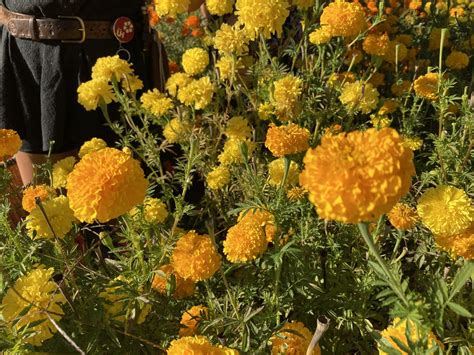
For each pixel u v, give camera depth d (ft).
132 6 2.70
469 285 1.77
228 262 2.18
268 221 1.72
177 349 1.14
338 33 2.60
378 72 3.62
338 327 1.81
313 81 2.86
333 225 2.15
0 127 2.75
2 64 2.65
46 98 2.63
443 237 1.38
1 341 1.25
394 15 4.36
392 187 0.89
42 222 1.59
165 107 2.66
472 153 2.34
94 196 1.26
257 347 1.61
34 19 2.50
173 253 1.66
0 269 1.41
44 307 1.35
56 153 2.87
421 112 3.08
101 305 1.44
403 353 1.19
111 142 2.96
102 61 2.43
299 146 1.74
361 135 0.96
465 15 4.24
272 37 3.67
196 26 4.46
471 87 3.27
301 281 1.78
